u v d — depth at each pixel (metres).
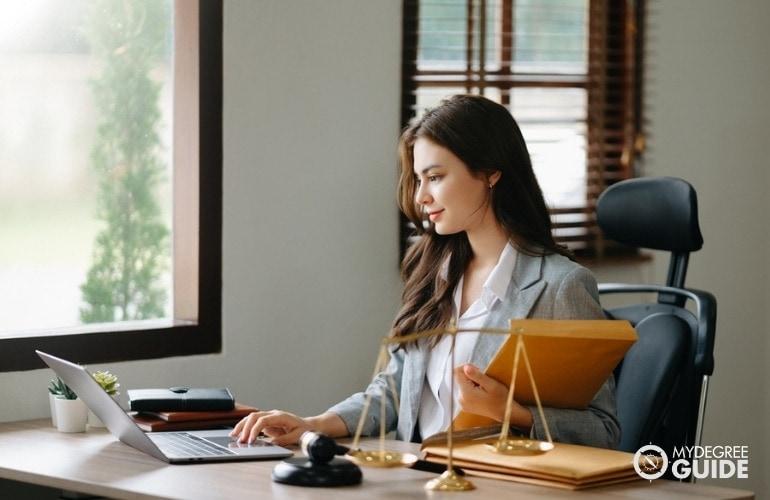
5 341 2.90
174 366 3.19
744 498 2.10
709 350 2.92
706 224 4.45
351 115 3.52
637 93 4.24
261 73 3.34
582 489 2.09
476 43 3.88
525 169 2.63
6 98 3.08
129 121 3.27
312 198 3.45
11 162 3.09
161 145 3.32
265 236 3.37
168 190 3.34
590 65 4.16
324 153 3.47
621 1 4.23
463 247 2.69
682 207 3.05
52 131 3.15
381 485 2.12
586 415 2.37
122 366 3.09
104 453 2.47
